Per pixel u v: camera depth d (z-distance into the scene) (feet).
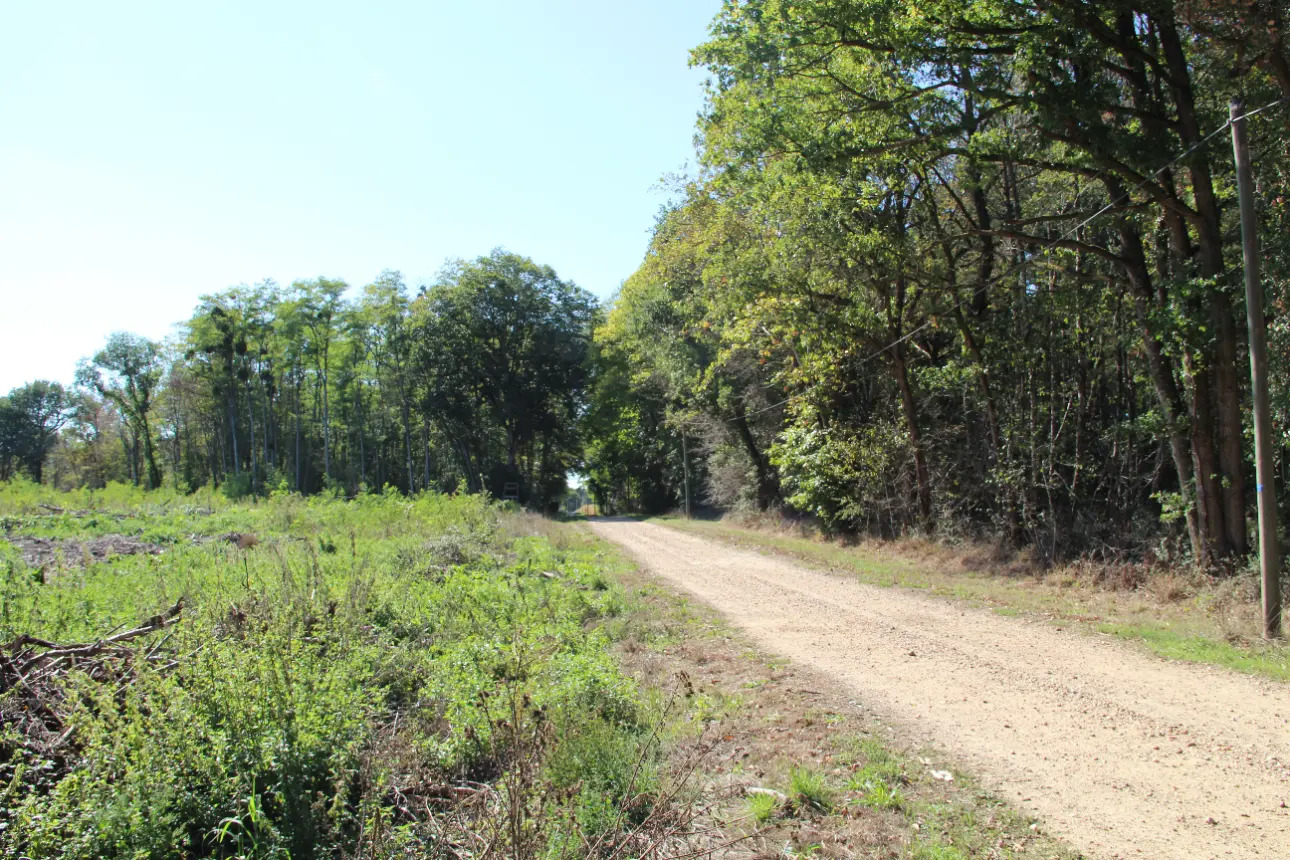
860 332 67.62
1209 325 39.37
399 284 206.90
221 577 34.45
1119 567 44.83
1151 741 20.11
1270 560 31.50
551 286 203.72
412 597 34.14
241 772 13.93
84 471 275.80
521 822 12.83
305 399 237.25
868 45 45.27
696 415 119.85
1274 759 18.48
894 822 15.75
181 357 220.43
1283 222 40.06
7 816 12.75
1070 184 56.34
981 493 64.18
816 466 79.66
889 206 62.44
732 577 55.93
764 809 16.03
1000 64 48.88
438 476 235.40
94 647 19.38
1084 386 55.16
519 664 23.00
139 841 12.25
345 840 13.58
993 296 60.75
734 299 71.15
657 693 23.59
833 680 26.73
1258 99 40.04
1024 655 29.78
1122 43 41.98
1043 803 16.57
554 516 182.80
